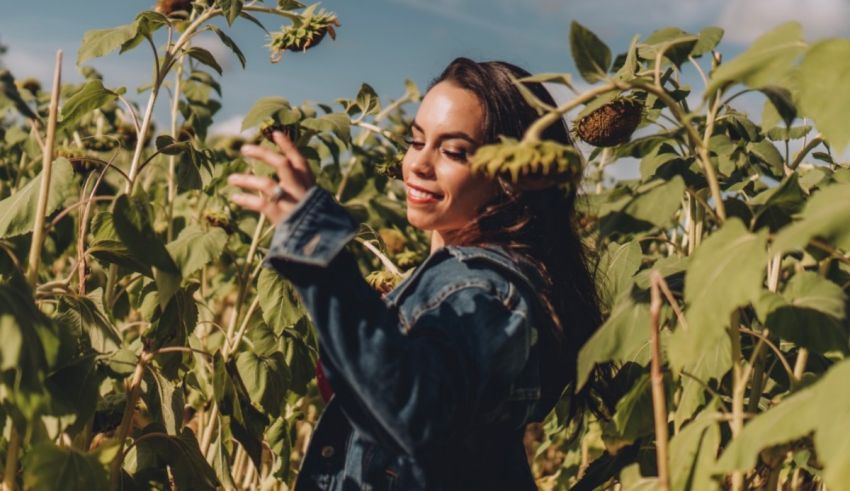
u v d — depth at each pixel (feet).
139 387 7.24
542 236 5.97
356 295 4.66
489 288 5.12
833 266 6.91
